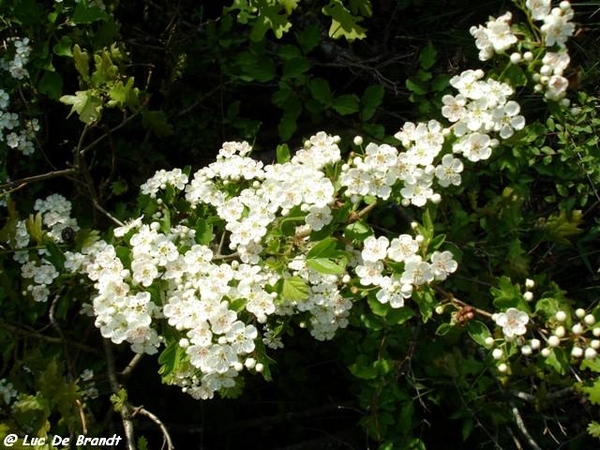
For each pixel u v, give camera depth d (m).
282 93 0.75
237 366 0.60
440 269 0.61
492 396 0.75
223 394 0.64
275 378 0.84
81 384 0.72
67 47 0.71
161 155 0.82
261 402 0.84
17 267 0.73
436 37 0.86
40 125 0.79
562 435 0.78
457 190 0.72
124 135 0.83
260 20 0.70
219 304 0.60
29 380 0.70
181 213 0.70
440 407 0.79
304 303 0.64
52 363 0.64
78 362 0.74
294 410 0.85
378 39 0.90
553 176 0.80
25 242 0.71
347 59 0.87
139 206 0.72
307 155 0.64
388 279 0.62
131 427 0.67
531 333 0.65
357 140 0.65
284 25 0.70
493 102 0.60
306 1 0.83
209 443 0.84
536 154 0.76
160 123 0.73
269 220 0.63
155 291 0.63
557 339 0.59
